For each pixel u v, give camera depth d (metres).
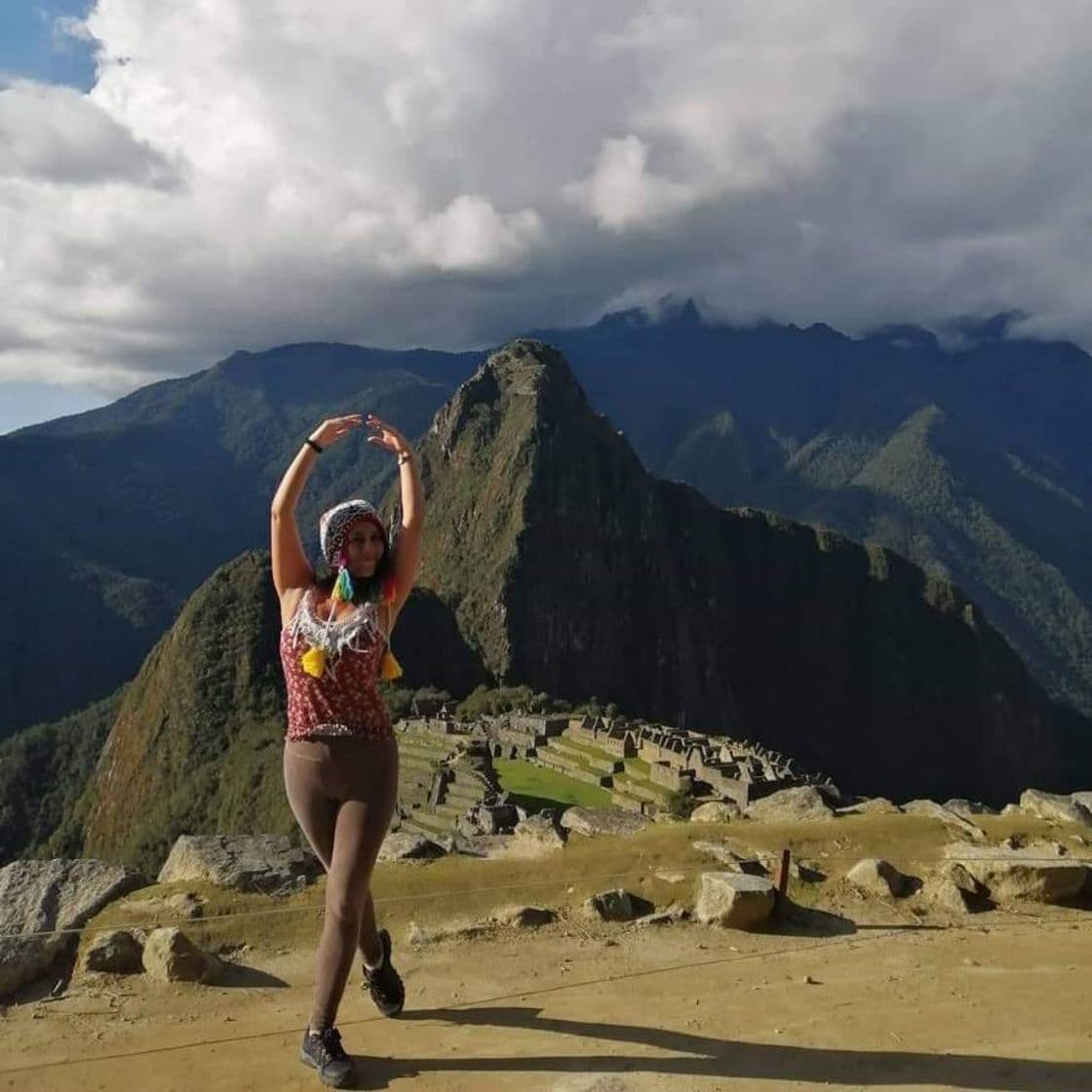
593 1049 5.10
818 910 7.39
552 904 7.25
